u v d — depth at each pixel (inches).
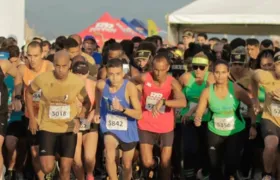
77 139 536.1
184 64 640.4
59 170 550.0
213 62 642.8
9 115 595.5
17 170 605.9
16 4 1033.5
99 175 639.8
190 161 609.9
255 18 1042.7
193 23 1072.2
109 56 606.9
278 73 551.5
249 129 600.1
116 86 522.3
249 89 593.0
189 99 589.6
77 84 512.1
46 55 718.5
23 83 572.7
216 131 558.3
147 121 553.9
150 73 555.5
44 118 513.0
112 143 526.6
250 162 624.4
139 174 605.6
